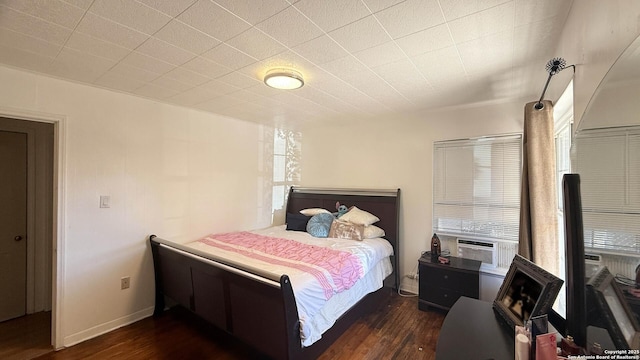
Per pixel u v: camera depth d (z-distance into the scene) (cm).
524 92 275
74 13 149
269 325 190
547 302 118
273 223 448
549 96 225
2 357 228
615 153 86
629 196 80
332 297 232
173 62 211
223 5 142
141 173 295
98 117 264
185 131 334
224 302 221
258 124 425
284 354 183
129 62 211
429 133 354
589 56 118
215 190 367
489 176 314
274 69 222
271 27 163
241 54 197
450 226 337
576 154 111
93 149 261
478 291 279
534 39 175
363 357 227
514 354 113
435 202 348
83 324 253
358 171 413
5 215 291
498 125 309
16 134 298
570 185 108
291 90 273
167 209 317
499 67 218
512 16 151
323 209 419
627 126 80
